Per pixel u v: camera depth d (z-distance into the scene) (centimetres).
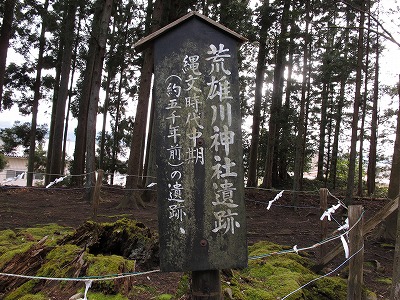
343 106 1905
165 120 283
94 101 1116
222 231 271
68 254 393
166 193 276
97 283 347
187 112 282
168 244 270
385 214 450
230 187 276
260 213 1128
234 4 1074
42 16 1316
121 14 1612
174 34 292
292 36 1138
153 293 372
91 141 1109
